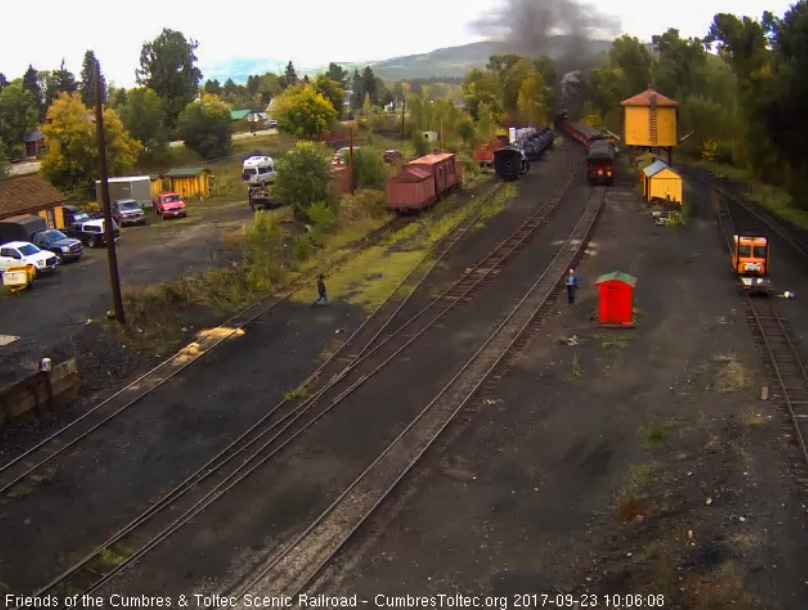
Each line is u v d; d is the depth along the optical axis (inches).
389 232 1720.0
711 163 2915.8
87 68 3951.8
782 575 488.4
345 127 3604.8
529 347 988.6
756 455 649.6
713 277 1278.3
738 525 548.1
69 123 2139.5
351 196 1929.1
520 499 629.9
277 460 716.0
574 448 713.6
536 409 802.2
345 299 1232.2
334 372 936.3
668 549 536.1
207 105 3061.0
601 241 1578.5
